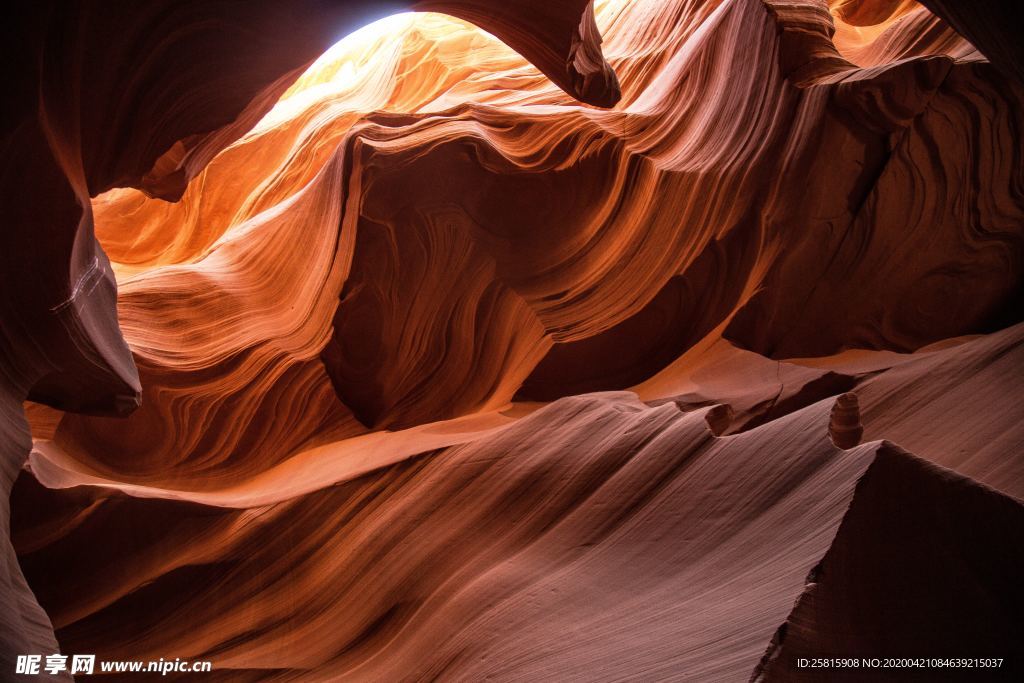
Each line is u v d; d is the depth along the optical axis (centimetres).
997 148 629
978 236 645
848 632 285
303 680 473
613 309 664
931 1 409
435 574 469
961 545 305
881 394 588
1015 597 299
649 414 466
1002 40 361
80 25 334
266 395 670
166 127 454
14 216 331
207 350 677
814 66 674
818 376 599
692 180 676
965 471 487
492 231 674
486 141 676
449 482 513
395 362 671
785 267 655
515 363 671
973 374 570
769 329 664
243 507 569
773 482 366
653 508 414
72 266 378
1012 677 283
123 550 561
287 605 523
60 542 559
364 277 664
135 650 533
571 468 468
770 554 330
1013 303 657
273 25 434
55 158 331
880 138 639
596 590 388
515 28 547
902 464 315
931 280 656
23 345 369
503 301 672
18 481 558
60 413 643
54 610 549
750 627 294
